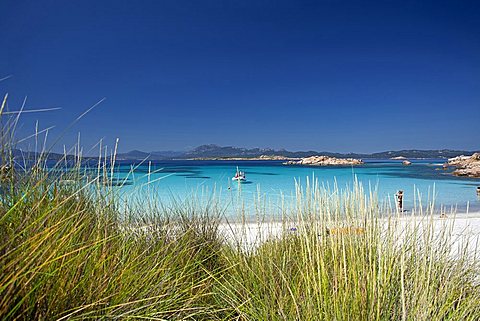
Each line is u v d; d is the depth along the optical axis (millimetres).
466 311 2299
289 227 3543
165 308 2139
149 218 3646
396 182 33531
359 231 2676
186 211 4121
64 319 1536
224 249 3643
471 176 41906
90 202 2551
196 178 30344
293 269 3006
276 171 51594
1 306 1335
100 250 2152
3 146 1847
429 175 44969
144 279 2189
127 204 3166
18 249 1468
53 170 2369
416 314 2053
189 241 3371
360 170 56438
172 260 2881
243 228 3822
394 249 2533
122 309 1860
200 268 3133
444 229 3020
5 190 1842
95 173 2646
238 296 2824
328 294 2227
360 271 2336
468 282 2787
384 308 2102
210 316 2602
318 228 2842
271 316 2404
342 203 2859
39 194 2023
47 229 1557
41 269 1562
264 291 2697
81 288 1736
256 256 3197
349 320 2027
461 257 2977
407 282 2285
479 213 14680
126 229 2861
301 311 2342
